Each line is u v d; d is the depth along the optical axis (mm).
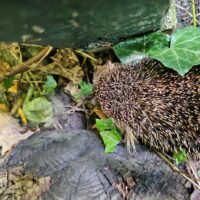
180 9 400
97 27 298
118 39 367
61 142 349
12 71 403
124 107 353
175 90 343
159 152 354
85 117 406
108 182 309
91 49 398
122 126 358
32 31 257
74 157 332
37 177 313
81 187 302
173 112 342
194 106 338
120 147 351
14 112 408
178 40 364
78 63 425
